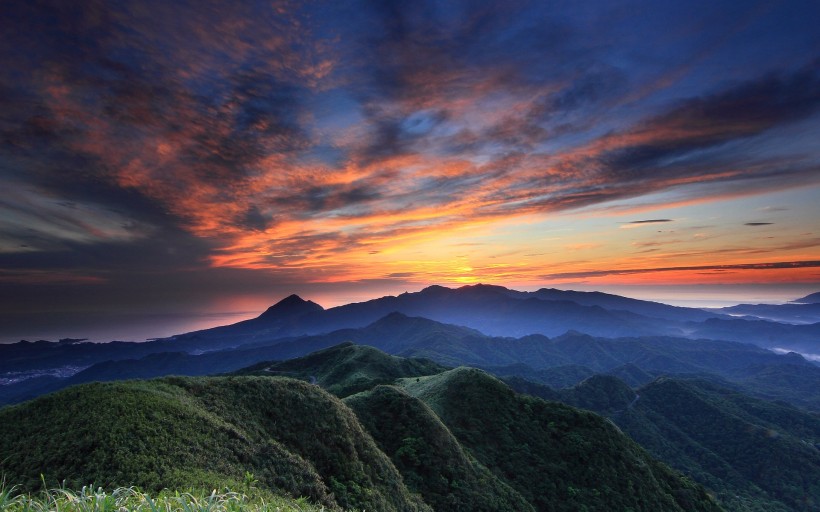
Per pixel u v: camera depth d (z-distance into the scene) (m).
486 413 79.38
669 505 68.75
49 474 21.91
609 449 74.56
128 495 9.16
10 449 24.98
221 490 20.20
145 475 21.48
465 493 48.44
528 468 67.00
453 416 77.94
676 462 151.38
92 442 24.02
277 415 38.31
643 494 67.62
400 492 38.38
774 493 135.50
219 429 30.53
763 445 158.12
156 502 8.68
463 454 57.72
